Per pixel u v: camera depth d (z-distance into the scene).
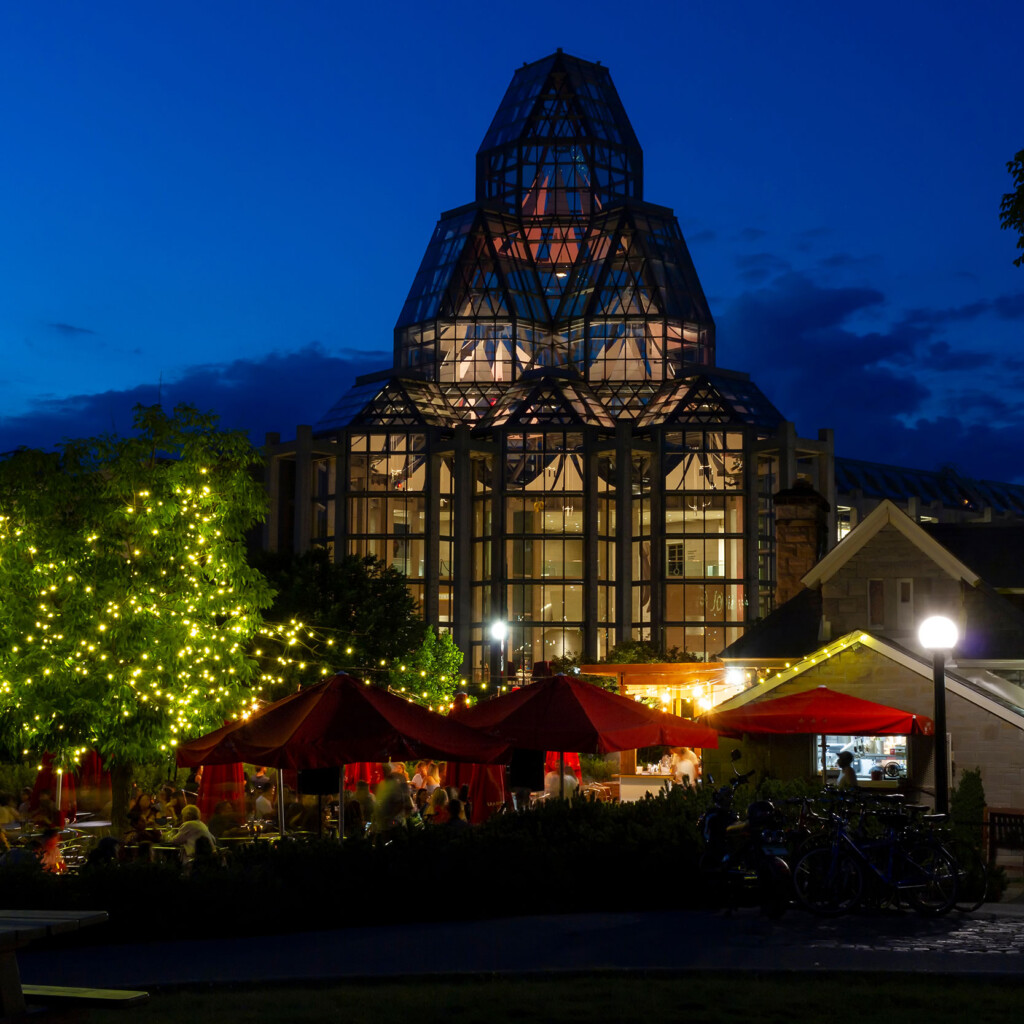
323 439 101.19
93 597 25.91
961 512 137.62
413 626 54.38
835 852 14.67
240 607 27.58
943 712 17.09
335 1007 10.12
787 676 26.89
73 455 26.44
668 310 105.00
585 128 113.31
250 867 14.92
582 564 96.00
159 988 11.16
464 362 106.38
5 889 13.93
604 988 10.78
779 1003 10.12
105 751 26.33
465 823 17.95
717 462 95.31
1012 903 16.55
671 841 16.14
